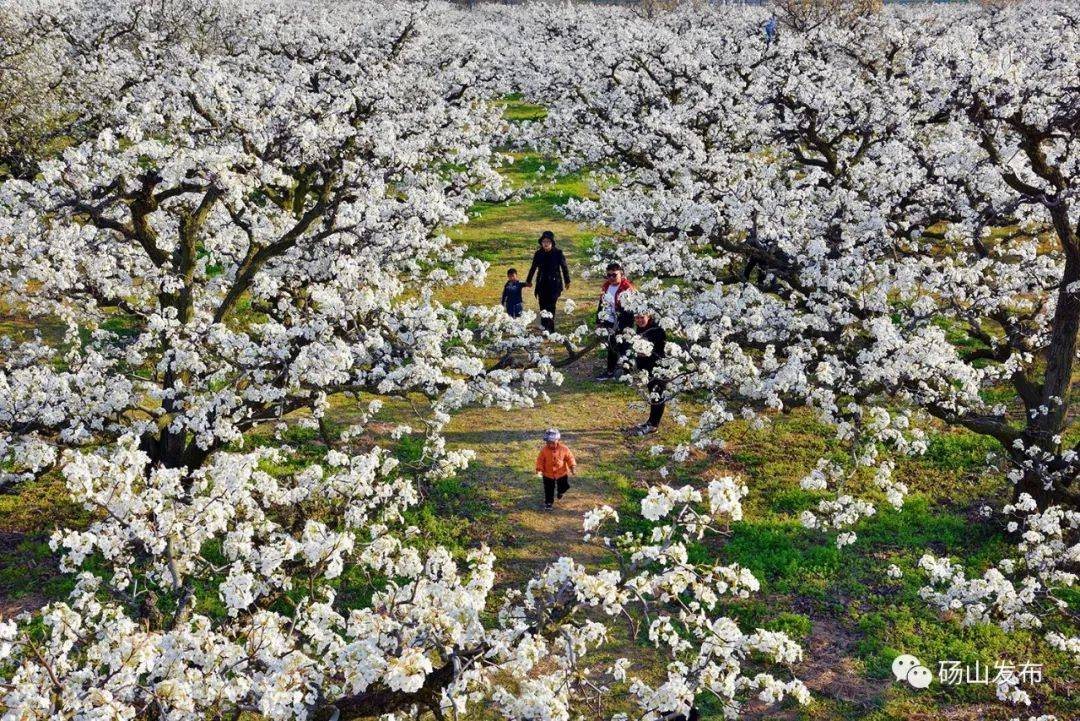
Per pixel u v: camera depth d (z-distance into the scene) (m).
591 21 46.34
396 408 18.44
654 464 16.44
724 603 12.48
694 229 16.84
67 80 26.25
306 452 16.05
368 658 6.26
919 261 14.24
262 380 11.98
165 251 13.78
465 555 13.28
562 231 31.30
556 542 13.80
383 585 12.45
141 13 31.34
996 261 14.99
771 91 20.89
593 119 27.92
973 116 12.97
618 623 12.07
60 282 12.16
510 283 20.56
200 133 13.70
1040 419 13.91
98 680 6.35
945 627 12.16
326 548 7.79
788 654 7.42
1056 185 13.10
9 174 23.47
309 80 22.81
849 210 15.52
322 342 12.31
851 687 11.05
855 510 12.86
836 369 13.15
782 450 17.03
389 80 24.53
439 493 15.06
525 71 36.16
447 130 22.97
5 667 9.48
